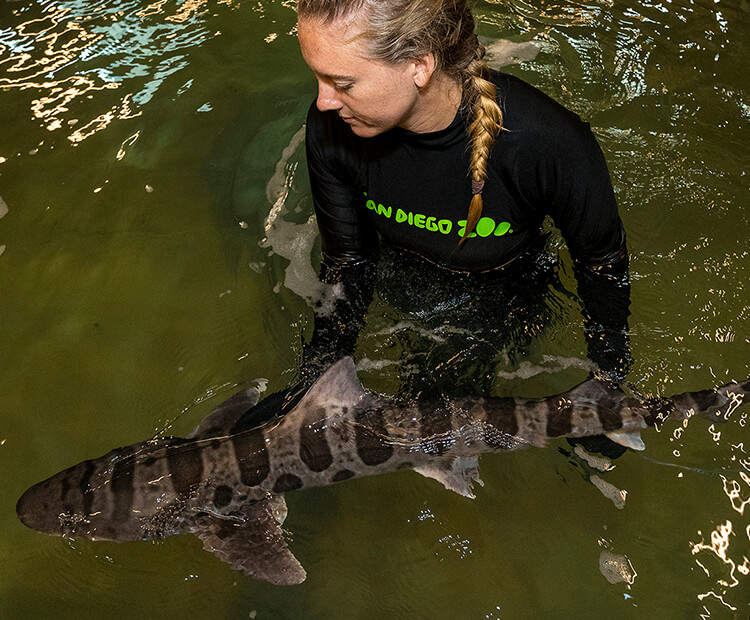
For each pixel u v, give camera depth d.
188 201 3.37
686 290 2.76
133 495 2.33
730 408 2.37
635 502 2.32
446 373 2.49
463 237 2.26
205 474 2.36
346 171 2.24
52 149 3.63
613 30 3.99
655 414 2.37
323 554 2.30
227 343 2.80
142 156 3.59
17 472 2.49
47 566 2.30
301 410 2.38
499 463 2.41
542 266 2.54
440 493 2.39
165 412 2.61
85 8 4.44
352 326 2.58
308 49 1.64
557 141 1.93
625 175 3.21
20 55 4.15
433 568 2.26
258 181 3.44
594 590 2.18
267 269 3.04
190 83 3.96
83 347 2.84
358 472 2.40
